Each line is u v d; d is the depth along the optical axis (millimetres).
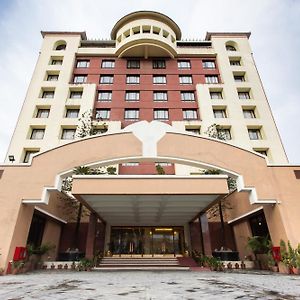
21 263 11320
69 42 32656
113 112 27484
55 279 8820
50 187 12266
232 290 6211
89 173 14367
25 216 12281
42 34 33188
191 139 13500
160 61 32531
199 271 12703
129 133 13539
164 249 19766
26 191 12164
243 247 17172
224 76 30266
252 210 15188
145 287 6723
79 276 9953
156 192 11406
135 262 15875
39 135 25859
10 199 11961
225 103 28125
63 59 30938
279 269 11922
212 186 11641
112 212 16062
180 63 32406
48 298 5293
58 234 18078
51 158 12977
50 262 14102
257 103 28172
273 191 12492
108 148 13172
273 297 5324
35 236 14547
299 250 10883
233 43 34062
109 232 19891
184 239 19891
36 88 28234
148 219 18750
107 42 33750
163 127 13711
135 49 30969
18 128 25344
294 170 13031
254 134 26984
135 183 11555
